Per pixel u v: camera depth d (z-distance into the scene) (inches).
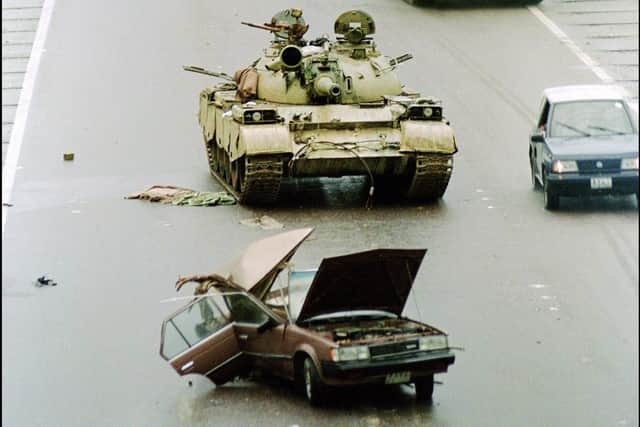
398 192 1991.9
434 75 2659.9
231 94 2087.8
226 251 1663.4
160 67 2829.7
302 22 2087.8
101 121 2522.1
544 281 1489.9
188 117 2551.7
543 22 3063.5
